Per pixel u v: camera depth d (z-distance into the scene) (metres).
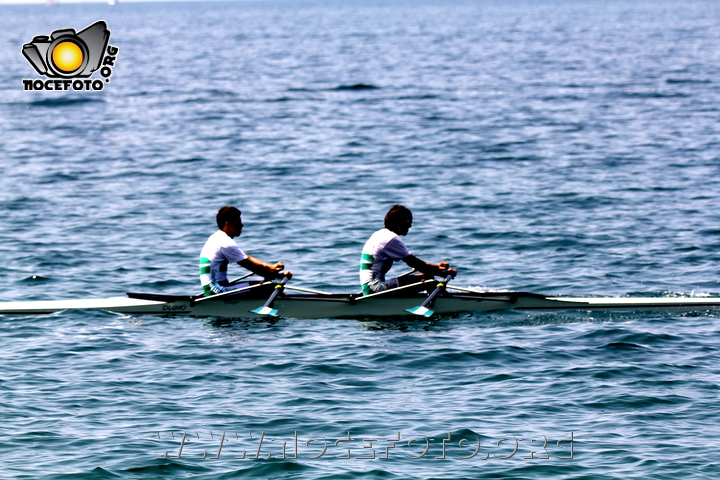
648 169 84.75
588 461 25.34
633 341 37.56
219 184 80.44
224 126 124.25
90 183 81.00
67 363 34.53
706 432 27.39
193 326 40.50
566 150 97.44
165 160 94.62
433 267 42.78
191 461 25.31
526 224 63.12
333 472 24.66
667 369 33.69
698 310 43.06
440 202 71.38
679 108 133.12
